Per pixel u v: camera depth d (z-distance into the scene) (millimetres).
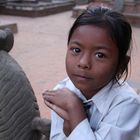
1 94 1576
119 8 13188
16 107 1619
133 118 1206
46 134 1689
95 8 1224
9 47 1683
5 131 1608
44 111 4266
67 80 1392
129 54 1227
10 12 14555
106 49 1123
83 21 1141
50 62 7027
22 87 1640
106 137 1152
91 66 1130
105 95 1229
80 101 1230
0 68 1585
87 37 1123
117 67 1193
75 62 1149
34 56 7523
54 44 8953
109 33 1124
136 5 13344
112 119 1190
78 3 16656
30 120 1689
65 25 12328
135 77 5629
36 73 6160
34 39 9523
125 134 1168
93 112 1239
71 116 1190
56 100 1238
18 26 11680
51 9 15289
